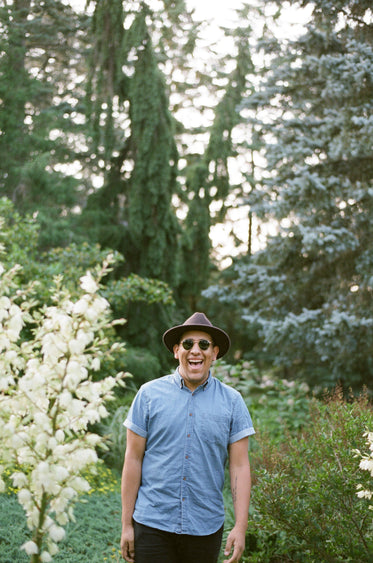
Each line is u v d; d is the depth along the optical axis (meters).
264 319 10.69
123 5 13.91
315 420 4.88
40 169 12.82
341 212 10.22
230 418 2.68
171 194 14.24
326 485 3.58
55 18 16.02
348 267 10.39
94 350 2.26
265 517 3.66
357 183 10.02
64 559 3.95
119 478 6.60
